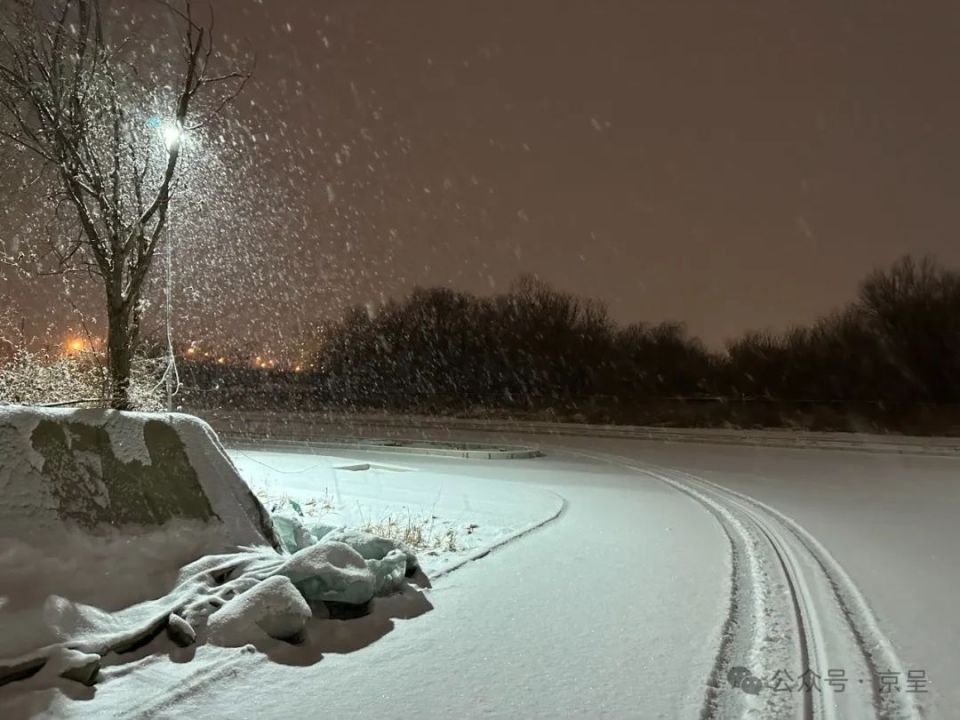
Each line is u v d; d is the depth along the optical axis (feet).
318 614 19.76
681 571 26.71
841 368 145.69
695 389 175.11
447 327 195.93
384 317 202.18
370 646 18.34
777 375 157.58
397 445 86.53
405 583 23.02
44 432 19.49
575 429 126.93
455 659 17.48
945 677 16.98
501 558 28.48
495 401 186.70
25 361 30.94
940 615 21.85
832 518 39.99
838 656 18.28
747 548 31.30
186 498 21.62
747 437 104.94
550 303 192.95
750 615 21.50
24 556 16.79
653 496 48.42
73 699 14.38
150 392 31.22
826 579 26.08
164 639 17.02
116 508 19.79
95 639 15.83
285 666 16.69
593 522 37.40
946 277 141.28
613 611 21.53
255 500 23.30
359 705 14.83
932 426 115.24
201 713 14.23
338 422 141.18
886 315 142.51
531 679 16.33
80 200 26.17
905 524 38.17
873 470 65.92
